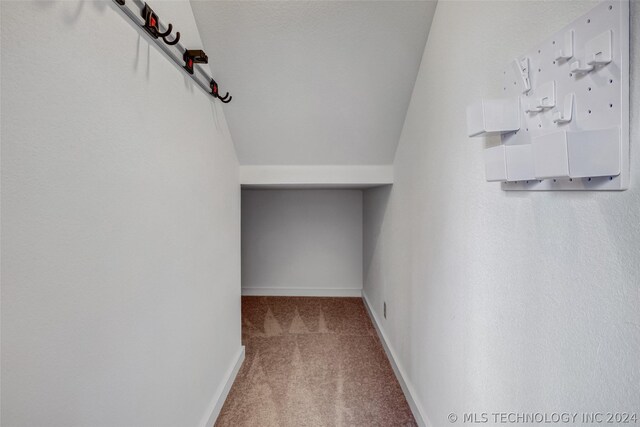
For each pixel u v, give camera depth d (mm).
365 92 1564
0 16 480
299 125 1730
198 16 1260
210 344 1434
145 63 875
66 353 608
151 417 921
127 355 805
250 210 3457
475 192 913
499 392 799
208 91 1363
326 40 1355
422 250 1406
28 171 527
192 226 1216
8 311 496
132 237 821
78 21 629
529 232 679
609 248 488
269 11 1261
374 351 2168
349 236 3441
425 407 1381
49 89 564
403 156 1727
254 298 3371
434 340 1261
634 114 445
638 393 447
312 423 1477
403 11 1265
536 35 642
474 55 915
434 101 1256
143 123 867
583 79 513
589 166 468
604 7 469
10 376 500
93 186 677
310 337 2381
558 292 597
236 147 1838
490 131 694
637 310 445
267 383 1786
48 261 567
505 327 770
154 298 935
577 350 552
